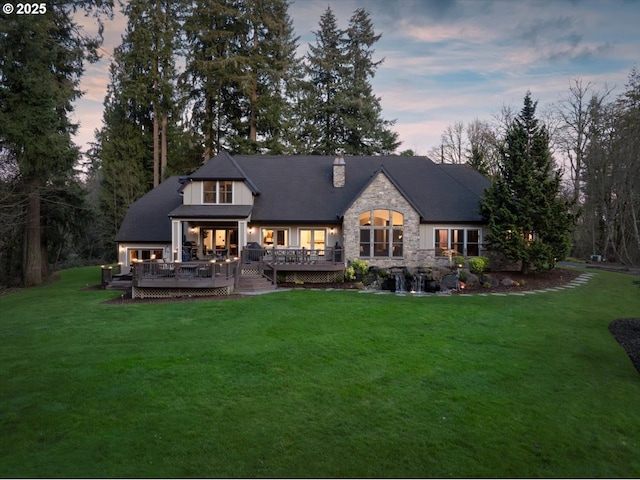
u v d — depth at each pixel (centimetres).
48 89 2197
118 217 4116
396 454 581
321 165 2811
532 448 606
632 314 1490
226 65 3628
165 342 1076
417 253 2275
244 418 675
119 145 4091
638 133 3169
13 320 1356
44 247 2909
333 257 2122
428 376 866
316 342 1076
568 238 2083
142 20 3731
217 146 3934
